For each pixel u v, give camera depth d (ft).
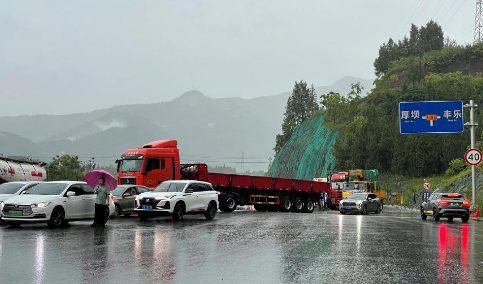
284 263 35.17
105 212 65.92
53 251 40.14
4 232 55.36
